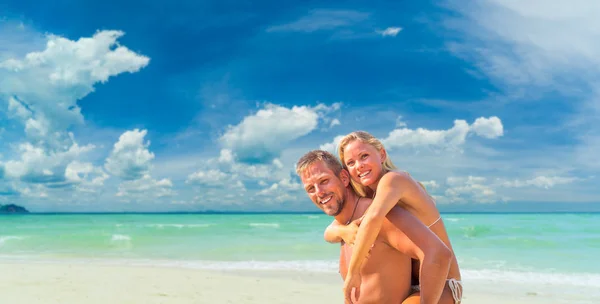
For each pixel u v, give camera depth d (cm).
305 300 736
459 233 2319
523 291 841
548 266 1216
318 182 318
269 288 838
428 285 268
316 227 3194
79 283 871
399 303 296
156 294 772
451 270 307
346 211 325
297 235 2412
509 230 2488
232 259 1392
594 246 1722
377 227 281
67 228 3048
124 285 856
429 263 270
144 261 1344
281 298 749
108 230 2783
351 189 331
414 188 301
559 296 795
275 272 1064
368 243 281
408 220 284
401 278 296
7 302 698
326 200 318
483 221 4091
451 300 293
